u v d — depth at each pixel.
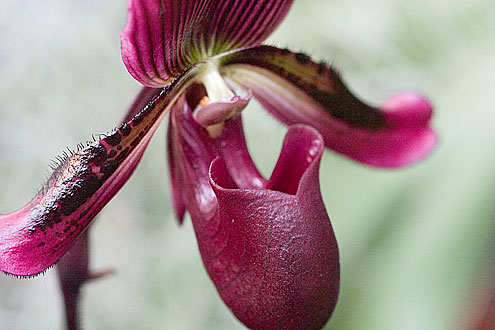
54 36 0.38
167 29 0.24
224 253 0.26
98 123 0.40
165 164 0.41
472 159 0.35
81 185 0.24
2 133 0.37
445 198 0.34
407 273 0.34
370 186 0.36
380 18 0.43
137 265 0.39
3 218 0.24
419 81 0.43
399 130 0.29
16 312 0.35
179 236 0.40
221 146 0.27
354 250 0.35
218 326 0.41
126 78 0.40
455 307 0.33
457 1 0.43
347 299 0.34
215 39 0.26
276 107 0.29
